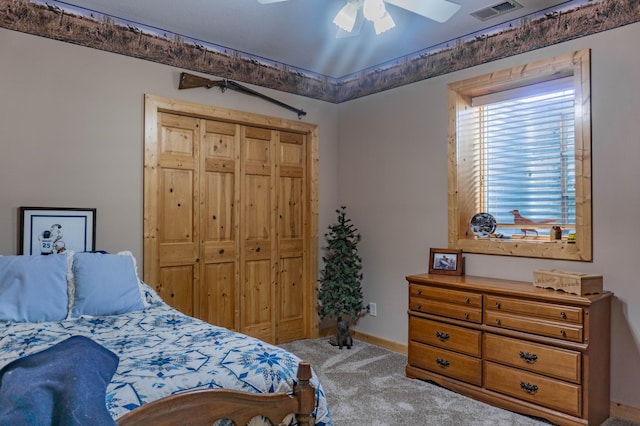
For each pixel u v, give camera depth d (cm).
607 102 268
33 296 222
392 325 394
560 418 246
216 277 368
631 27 259
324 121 439
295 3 278
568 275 256
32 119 276
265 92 394
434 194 362
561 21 285
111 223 305
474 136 358
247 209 389
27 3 270
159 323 219
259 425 138
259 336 395
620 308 262
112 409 119
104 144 304
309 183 429
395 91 392
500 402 271
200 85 346
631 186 259
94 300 234
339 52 370
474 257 335
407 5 218
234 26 315
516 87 328
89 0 277
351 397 286
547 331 253
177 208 346
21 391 105
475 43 330
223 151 374
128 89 314
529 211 326
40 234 275
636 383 256
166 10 290
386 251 400
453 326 299
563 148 308
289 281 420
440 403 278
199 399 125
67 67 289
